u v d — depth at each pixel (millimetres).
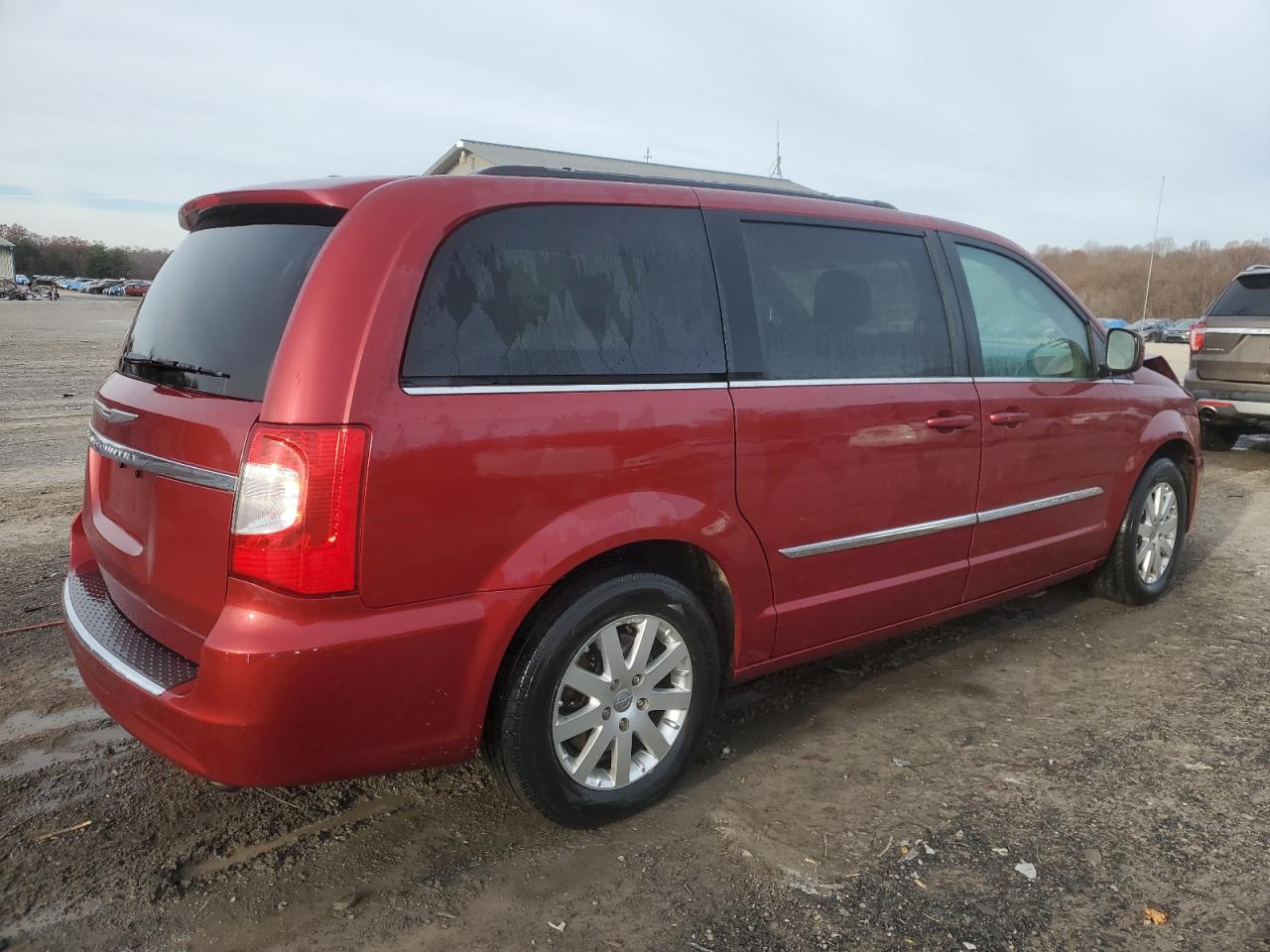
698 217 2924
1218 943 2254
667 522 2664
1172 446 4883
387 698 2266
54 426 10422
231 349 2373
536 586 2418
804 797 2924
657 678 2775
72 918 2305
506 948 2229
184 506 2309
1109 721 3473
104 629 2615
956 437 3514
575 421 2488
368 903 2385
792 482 2998
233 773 2168
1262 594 4973
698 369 2799
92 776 2975
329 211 2422
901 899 2410
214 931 2270
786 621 3096
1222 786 2990
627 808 2746
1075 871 2537
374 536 2178
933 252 3615
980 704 3621
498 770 2564
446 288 2352
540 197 2586
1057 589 5059
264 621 2131
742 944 2244
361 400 2162
